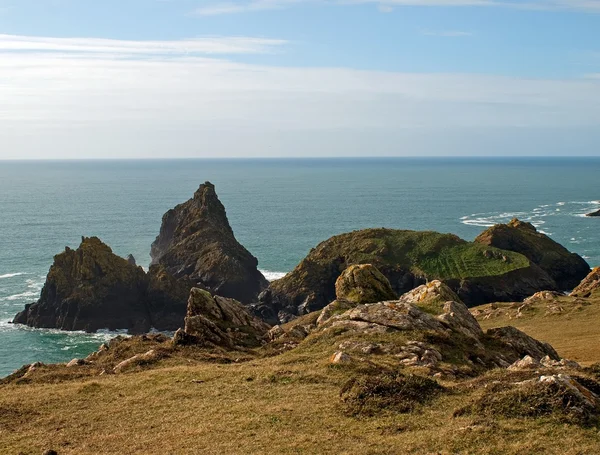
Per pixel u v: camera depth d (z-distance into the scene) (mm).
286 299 119750
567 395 20125
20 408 26812
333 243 142875
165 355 38344
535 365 28109
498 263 127438
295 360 33375
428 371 28953
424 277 124688
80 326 104375
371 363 30172
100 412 25641
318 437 20422
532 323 67875
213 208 165000
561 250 143000
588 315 66625
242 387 27859
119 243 192750
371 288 54031
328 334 37500
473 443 18156
